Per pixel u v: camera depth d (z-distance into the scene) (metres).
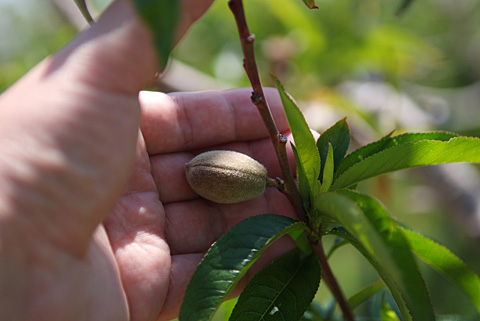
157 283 0.23
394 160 0.21
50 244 0.18
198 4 0.18
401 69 0.46
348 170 0.21
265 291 0.22
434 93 0.56
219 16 0.49
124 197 0.24
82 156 0.18
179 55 0.52
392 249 0.17
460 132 0.51
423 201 0.51
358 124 0.44
